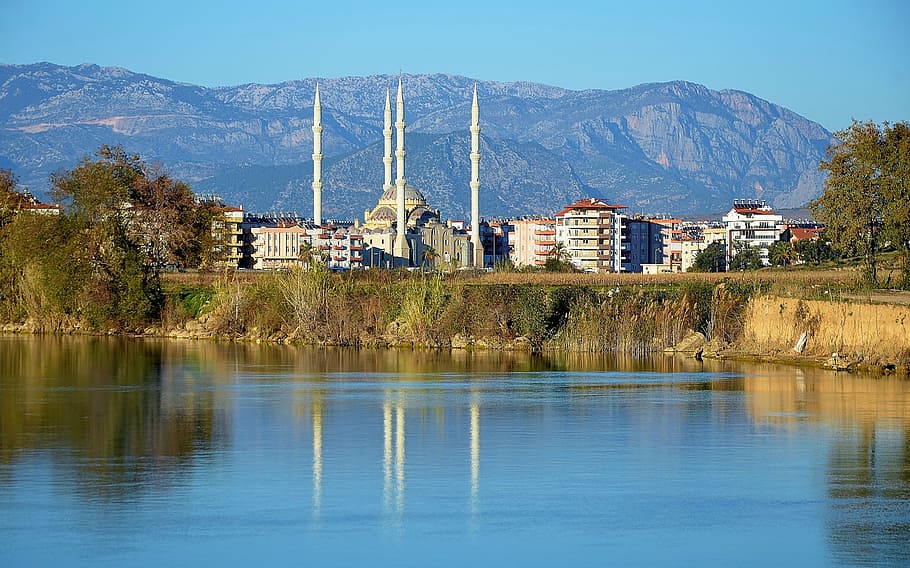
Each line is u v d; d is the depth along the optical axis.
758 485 78.00
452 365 157.38
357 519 69.12
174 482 78.19
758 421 104.12
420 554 62.62
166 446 91.69
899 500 74.00
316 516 69.69
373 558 61.88
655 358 167.12
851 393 122.25
